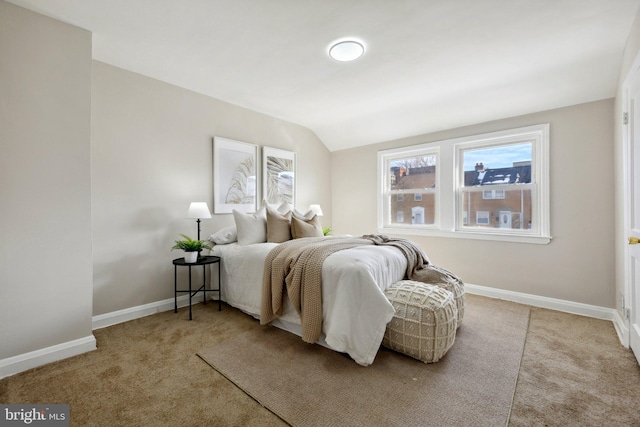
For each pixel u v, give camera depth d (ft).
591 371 5.76
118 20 6.25
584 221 9.00
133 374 5.67
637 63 5.83
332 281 6.41
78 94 6.53
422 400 4.87
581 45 6.92
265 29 6.51
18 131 5.78
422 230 12.63
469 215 11.57
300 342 7.02
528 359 6.23
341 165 15.55
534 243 9.88
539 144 9.97
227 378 5.54
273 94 10.31
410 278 8.19
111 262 8.31
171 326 8.05
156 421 4.42
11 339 5.72
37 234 6.01
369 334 5.96
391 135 13.34
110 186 8.29
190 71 8.64
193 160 10.16
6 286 5.67
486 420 4.42
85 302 6.63
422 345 5.98
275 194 12.84
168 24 6.38
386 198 14.08
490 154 11.07
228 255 9.44
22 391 5.14
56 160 6.24
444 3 5.56
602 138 8.68
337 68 8.31
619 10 5.66
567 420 4.43
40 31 6.03
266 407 4.73
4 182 5.64
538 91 9.05
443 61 7.80
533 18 5.95
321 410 4.64
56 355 6.17
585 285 8.99
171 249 9.45
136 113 8.77
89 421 4.42
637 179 6.16
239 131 11.53
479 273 11.12
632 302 6.49
